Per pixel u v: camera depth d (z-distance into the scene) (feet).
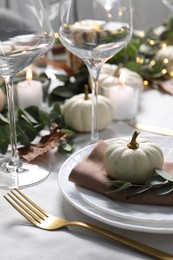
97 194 2.29
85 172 2.34
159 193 2.22
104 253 2.02
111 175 2.37
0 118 3.14
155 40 4.56
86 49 2.72
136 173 2.32
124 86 3.41
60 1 2.68
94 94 2.95
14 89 3.51
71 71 3.79
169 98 3.77
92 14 2.72
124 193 2.25
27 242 2.11
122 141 2.44
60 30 2.74
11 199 2.41
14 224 2.24
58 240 2.11
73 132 2.99
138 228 2.04
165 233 2.10
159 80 4.04
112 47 2.74
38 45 2.51
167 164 2.48
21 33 2.49
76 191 2.37
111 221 2.08
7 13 2.48
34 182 2.57
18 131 2.89
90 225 2.15
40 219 2.24
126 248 2.06
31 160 2.81
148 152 2.35
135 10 7.35
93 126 3.01
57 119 3.19
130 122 3.34
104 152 2.50
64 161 2.82
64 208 2.35
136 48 4.17
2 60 2.44
